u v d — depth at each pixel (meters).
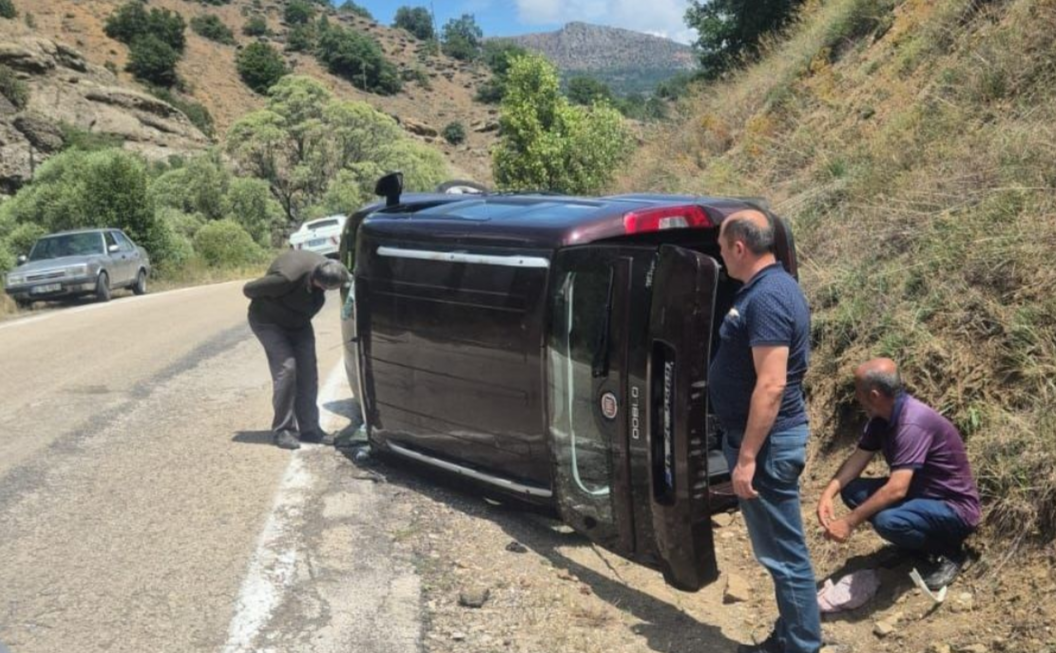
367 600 4.57
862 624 4.23
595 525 4.80
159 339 12.58
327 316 14.95
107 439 7.30
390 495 6.03
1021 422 4.39
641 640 4.25
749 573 4.91
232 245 34.06
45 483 6.25
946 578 4.21
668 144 15.52
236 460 6.72
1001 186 5.91
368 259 6.29
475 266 5.36
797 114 11.29
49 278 19.19
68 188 28.28
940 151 7.19
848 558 4.67
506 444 5.39
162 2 142.12
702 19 22.56
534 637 4.25
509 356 5.20
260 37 144.25
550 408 4.98
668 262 4.09
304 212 49.84
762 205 5.50
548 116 21.33
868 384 4.26
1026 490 4.14
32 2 114.44
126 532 5.38
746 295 3.68
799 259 7.36
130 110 68.06
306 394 7.19
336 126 53.34
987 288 5.25
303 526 5.49
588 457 4.72
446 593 4.68
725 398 3.80
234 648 4.10
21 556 5.06
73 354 11.37
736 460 3.85
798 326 3.62
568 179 20.64
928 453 4.18
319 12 177.50
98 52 107.44
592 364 4.59
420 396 5.95
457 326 5.52
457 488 6.06
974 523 4.18
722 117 14.20
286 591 4.66
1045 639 3.64
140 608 4.46
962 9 9.12
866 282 6.19
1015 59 7.39
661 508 4.25
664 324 4.10
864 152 8.48
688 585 4.31
